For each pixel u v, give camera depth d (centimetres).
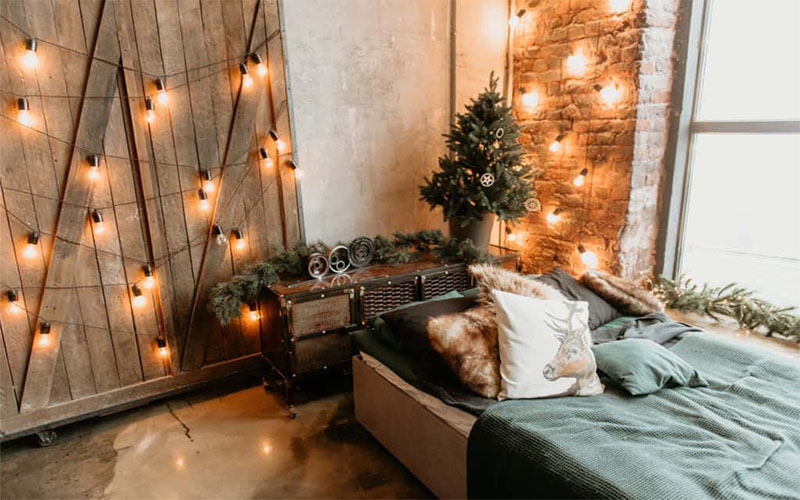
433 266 302
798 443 155
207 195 272
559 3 320
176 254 268
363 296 279
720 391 188
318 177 308
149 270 259
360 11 302
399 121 332
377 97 320
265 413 274
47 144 228
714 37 288
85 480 222
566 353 190
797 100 261
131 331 263
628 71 285
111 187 246
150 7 239
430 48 334
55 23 221
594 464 145
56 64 224
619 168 299
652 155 300
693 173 310
